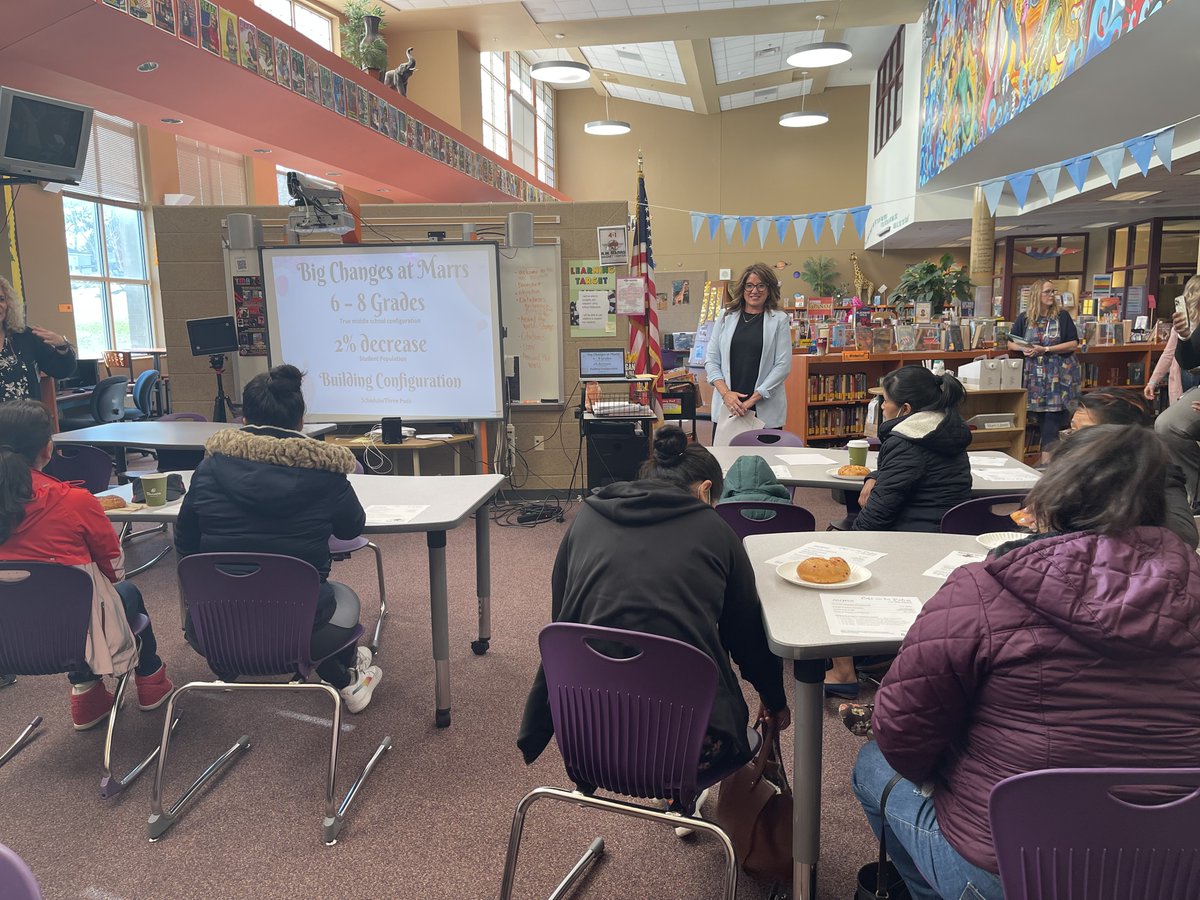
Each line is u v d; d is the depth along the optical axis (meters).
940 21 9.72
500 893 1.71
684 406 7.21
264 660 2.04
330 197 4.69
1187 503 1.93
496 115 13.55
